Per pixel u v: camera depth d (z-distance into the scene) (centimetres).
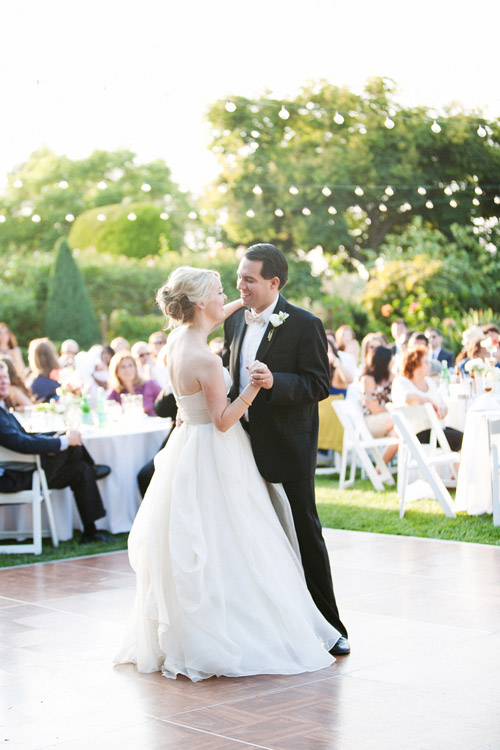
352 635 439
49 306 2322
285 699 355
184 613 386
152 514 396
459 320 1858
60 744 318
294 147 2503
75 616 489
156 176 2945
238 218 2538
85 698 363
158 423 769
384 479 927
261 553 395
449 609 481
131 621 407
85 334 2317
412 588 528
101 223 2681
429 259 2059
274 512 405
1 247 2988
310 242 2472
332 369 985
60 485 700
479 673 379
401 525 713
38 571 608
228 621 390
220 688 370
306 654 392
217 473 397
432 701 349
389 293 2012
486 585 529
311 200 2491
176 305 402
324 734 320
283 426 404
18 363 940
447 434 852
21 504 708
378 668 389
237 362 418
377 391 948
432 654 407
